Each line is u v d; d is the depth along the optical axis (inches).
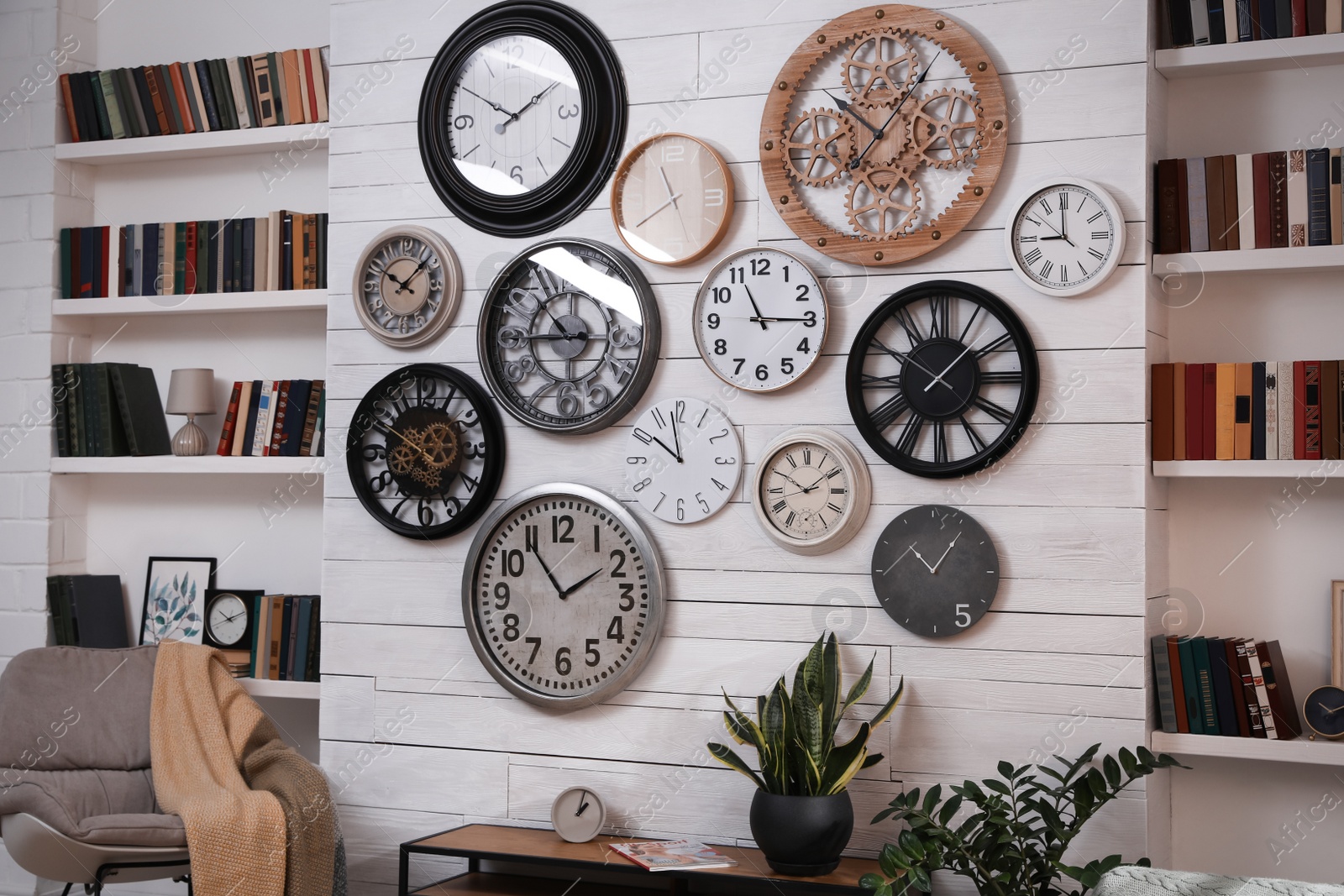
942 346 105.0
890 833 105.0
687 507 111.8
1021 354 102.0
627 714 113.0
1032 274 103.0
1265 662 101.6
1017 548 103.2
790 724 100.7
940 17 106.0
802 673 101.1
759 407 111.0
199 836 100.1
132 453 136.6
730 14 113.0
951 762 103.9
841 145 108.7
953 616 103.2
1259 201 103.8
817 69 110.3
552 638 114.8
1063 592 101.9
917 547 104.7
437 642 119.5
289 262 132.7
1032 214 103.5
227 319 141.6
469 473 118.8
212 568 139.6
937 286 104.6
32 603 137.9
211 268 135.6
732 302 111.0
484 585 117.1
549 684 114.5
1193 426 102.8
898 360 106.6
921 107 106.6
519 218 118.7
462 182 119.8
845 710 103.0
